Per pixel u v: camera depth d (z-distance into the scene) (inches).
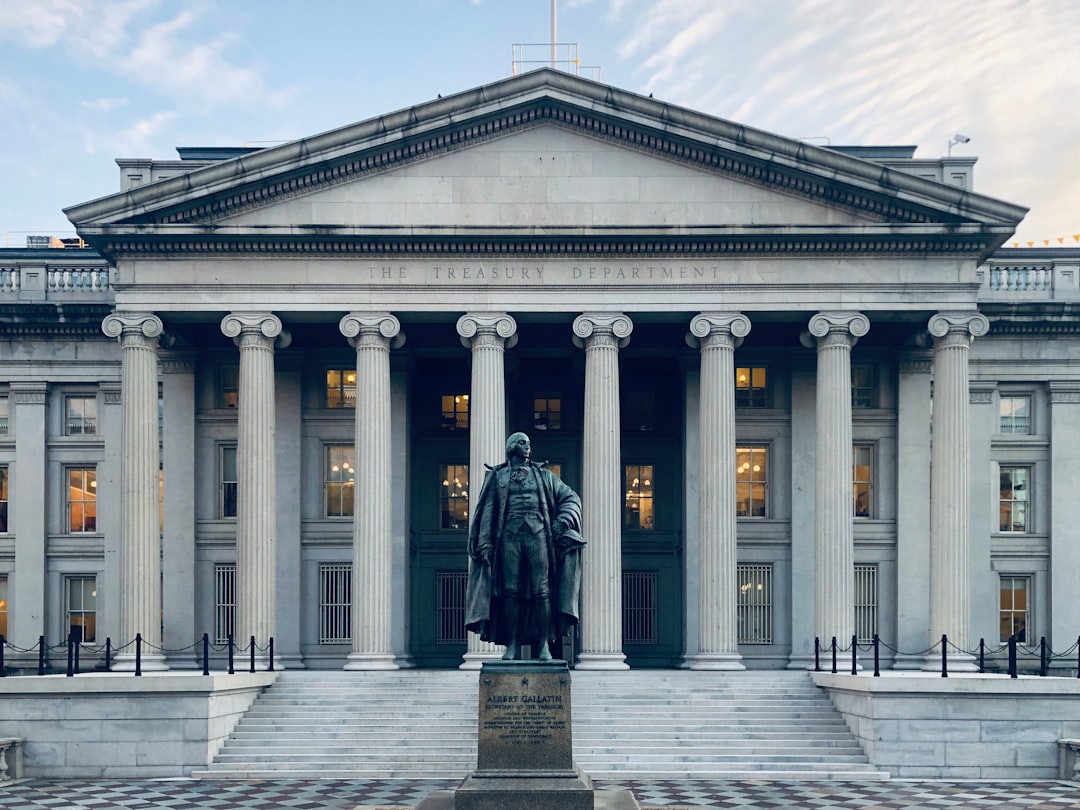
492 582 781.9
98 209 1598.2
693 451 1787.6
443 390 1967.3
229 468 1817.2
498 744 746.2
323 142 1611.7
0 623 1908.2
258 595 1581.0
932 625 1598.2
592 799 724.7
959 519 1593.3
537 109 1636.3
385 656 1574.8
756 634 1787.6
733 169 1633.9
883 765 1205.7
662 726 1301.7
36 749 1216.8
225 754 1241.4
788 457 1813.5
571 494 803.4
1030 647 1868.8
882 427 1818.4
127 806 1013.2
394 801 1024.2
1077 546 1877.5
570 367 1966.0
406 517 1800.0
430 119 1619.1
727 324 1614.2
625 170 1642.5
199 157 1987.0
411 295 1624.0
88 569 1895.9
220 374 1834.4
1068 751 1189.7
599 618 1560.0
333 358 1835.6
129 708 1221.7
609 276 1624.0
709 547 1588.3
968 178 1785.2
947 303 1616.6
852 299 1616.6
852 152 1956.2
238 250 1626.5
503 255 1626.5
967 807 1002.1
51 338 1919.3
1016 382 1911.9
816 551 1608.0
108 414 1909.4
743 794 1072.8
